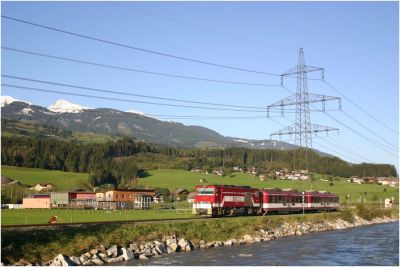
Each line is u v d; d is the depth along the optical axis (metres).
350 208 118.31
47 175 193.75
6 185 152.75
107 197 131.88
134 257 46.88
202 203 74.94
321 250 54.53
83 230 47.25
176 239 54.03
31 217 74.19
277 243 60.88
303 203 96.69
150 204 128.00
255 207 83.75
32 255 40.31
